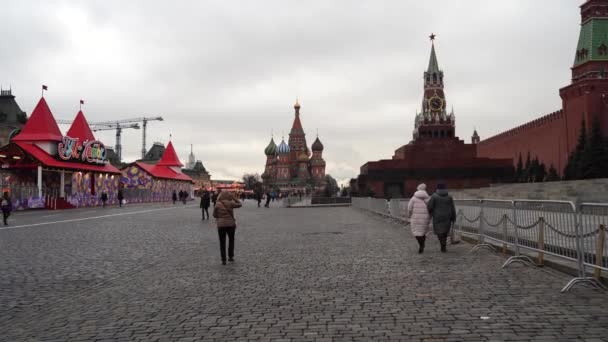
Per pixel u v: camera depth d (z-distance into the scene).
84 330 6.14
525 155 83.81
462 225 16.25
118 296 8.12
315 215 36.06
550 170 67.06
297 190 153.88
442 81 108.69
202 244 15.93
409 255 12.62
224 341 5.61
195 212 39.75
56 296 8.16
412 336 5.66
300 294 8.00
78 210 43.78
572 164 59.06
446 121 106.62
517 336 5.57
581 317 6.29
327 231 20.72
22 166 44.75
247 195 124.81
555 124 72.06
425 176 93.62
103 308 7.30
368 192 77.06
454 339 5.51
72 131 56.44
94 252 13.87
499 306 6.92
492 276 9.30
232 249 12.02
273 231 21.08
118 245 15.64
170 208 48.97
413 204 13.24
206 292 8.33
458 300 7.34
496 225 12.72
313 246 14.98
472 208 15.03
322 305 7.21
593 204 8.06
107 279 9.69
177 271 10.59
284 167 170.75
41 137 47.28
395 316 6.51
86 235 19.02
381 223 25.91
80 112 57.75
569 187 41.25
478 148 113.62
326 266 10.88
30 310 7.25
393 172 94.81
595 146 55.84
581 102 64.88
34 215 34.84
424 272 9.88
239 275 9.96
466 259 11.71
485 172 91.50
